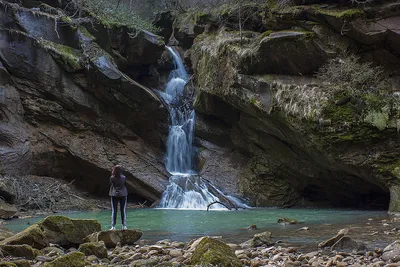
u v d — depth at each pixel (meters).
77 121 20.02
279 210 17.44
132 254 7.30
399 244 6.81
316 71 16.03
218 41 19.83
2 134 18.02
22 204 16.77
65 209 17.31
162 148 22.17
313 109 14.64
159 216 15.15
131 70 23.25
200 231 10.82
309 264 6.35
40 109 19.25
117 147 20.73
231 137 21.50
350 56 14.91
